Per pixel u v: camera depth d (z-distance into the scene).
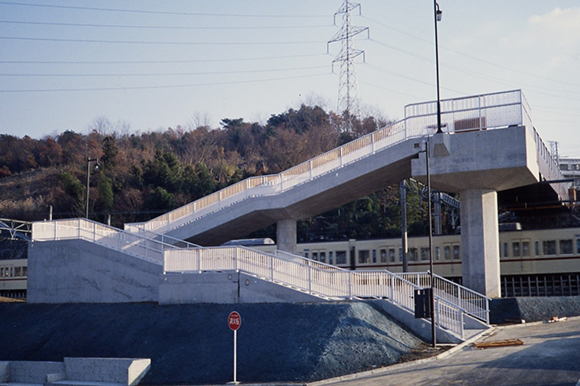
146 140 119.56
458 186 32.81
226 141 118.88
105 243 33.31
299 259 34.09
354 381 20.14
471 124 31.45
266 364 22.80
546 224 47.22
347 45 84.06
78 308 31.47
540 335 25.45
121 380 23.45
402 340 24.45
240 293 27.94
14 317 32.50
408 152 32.06
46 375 24.44
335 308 25.36
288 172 35.34
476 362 20.30
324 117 119.38
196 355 24.28
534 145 32.88
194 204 36.88
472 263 32.59
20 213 91.44
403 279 27.00
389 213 71.06
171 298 29.25
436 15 31.56
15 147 118.94
